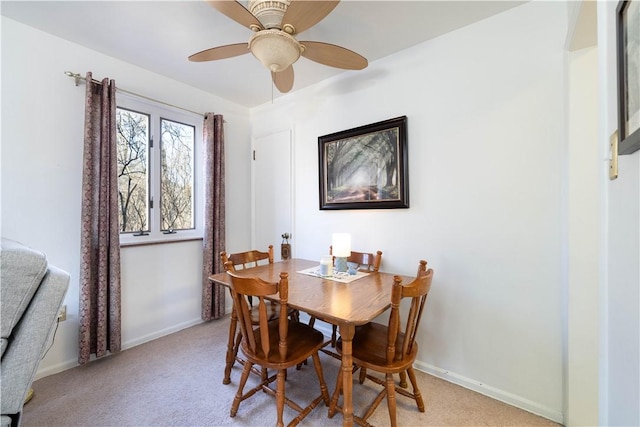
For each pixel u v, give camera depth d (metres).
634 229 0.58
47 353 1.88
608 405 0.71
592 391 1.38
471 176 1.79
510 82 1.65
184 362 2.07
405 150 2.04
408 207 2.05
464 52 1.81
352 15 1.69
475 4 1.61
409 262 2.06
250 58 2.22
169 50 2.10
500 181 1.69
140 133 2.42
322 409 1.60
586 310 1.39
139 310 2.36
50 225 1.91
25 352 1.04
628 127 0.59
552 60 1.53
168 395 1.70
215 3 1.18
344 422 1.26
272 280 1.81
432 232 1.95
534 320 1.59
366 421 1.48
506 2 1.60
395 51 2.10
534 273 1.59
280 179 2.95
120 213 2.30
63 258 1.96
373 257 2.12
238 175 3.14
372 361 1.37
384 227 2.19
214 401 1.65
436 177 1.93
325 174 2.52
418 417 1.53
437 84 1.92
